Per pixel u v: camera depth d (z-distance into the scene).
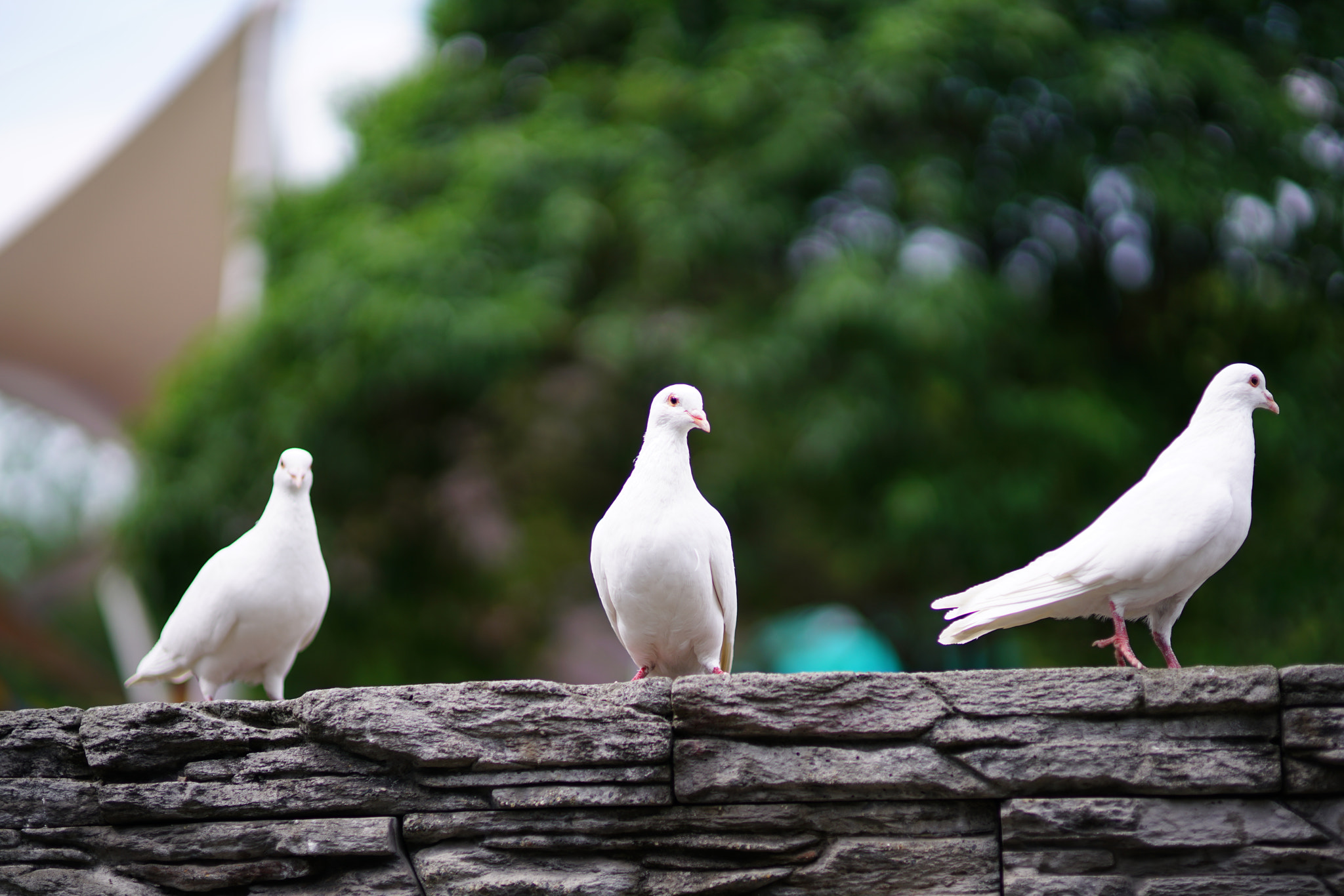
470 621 13.61
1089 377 10.81
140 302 15.39
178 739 4.26
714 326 10.95
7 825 4.26
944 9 10.48
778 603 14.44
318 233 12.41
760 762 4.12
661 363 11.41
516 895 4.12
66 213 13.89
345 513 12.48
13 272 14.54
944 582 11.27
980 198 10.80
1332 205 10.39
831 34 11.52
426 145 12.64
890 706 4.11
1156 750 4.02
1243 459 4.57
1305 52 11.03
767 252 11.40
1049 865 4.03
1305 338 10.60
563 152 11.30
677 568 4.66
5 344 15.88
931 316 9.77
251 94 13.45
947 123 11.05
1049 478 10.27
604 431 13.26
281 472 5.15
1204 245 10.77
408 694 4.21
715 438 11.74
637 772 4.14
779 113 10.99
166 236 14.57
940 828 4.11
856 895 4.09
